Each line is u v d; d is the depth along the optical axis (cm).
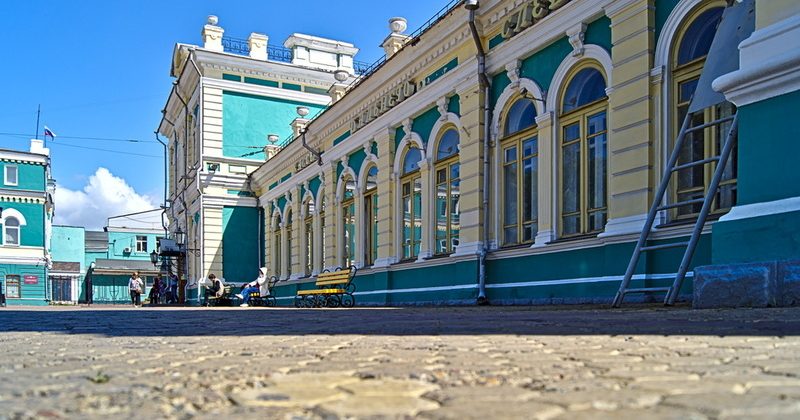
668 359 249
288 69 2905
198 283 2752
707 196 667
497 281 1166
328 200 1959
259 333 485
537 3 1064
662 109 842
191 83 2961
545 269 1046
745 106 615
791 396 169
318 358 287
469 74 1241
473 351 301
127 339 446
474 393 182
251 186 2822
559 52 1039
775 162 581
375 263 1630
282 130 2922
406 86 1492
